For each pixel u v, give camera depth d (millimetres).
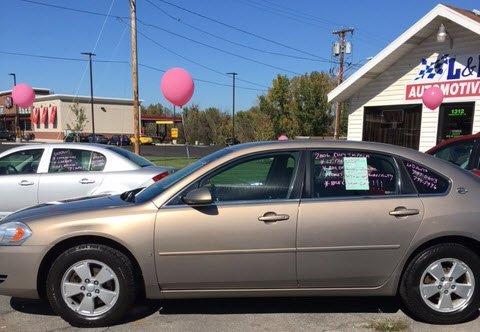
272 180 4102
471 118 12578
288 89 53219
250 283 3998
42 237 3939
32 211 4289
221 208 3955
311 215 3951
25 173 7426
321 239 3947
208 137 72375
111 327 4008
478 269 4062
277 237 3930
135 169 7598
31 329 3975
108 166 7543
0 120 84125
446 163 4277
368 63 14242
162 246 3914
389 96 14617
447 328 4023
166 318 4188
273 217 3924
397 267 4023
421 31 12930
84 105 68125
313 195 4047
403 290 4098
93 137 55438
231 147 4539
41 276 4059
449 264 4078
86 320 3994
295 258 3959
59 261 3949
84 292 3996
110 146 8016
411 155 4227
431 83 13477
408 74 14070
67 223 3953
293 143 4246
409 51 13953
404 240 3988
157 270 3943
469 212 4020
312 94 51344
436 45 13250
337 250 3965
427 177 4156
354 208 3984
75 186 7332
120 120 71938
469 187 4145
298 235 3938
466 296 4082
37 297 4047
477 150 6422
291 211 3953
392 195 4074
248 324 4066
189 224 3922
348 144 4242
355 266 3994
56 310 4008
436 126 13391
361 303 4562
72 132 56938
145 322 4105
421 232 3988
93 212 4020
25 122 77062
